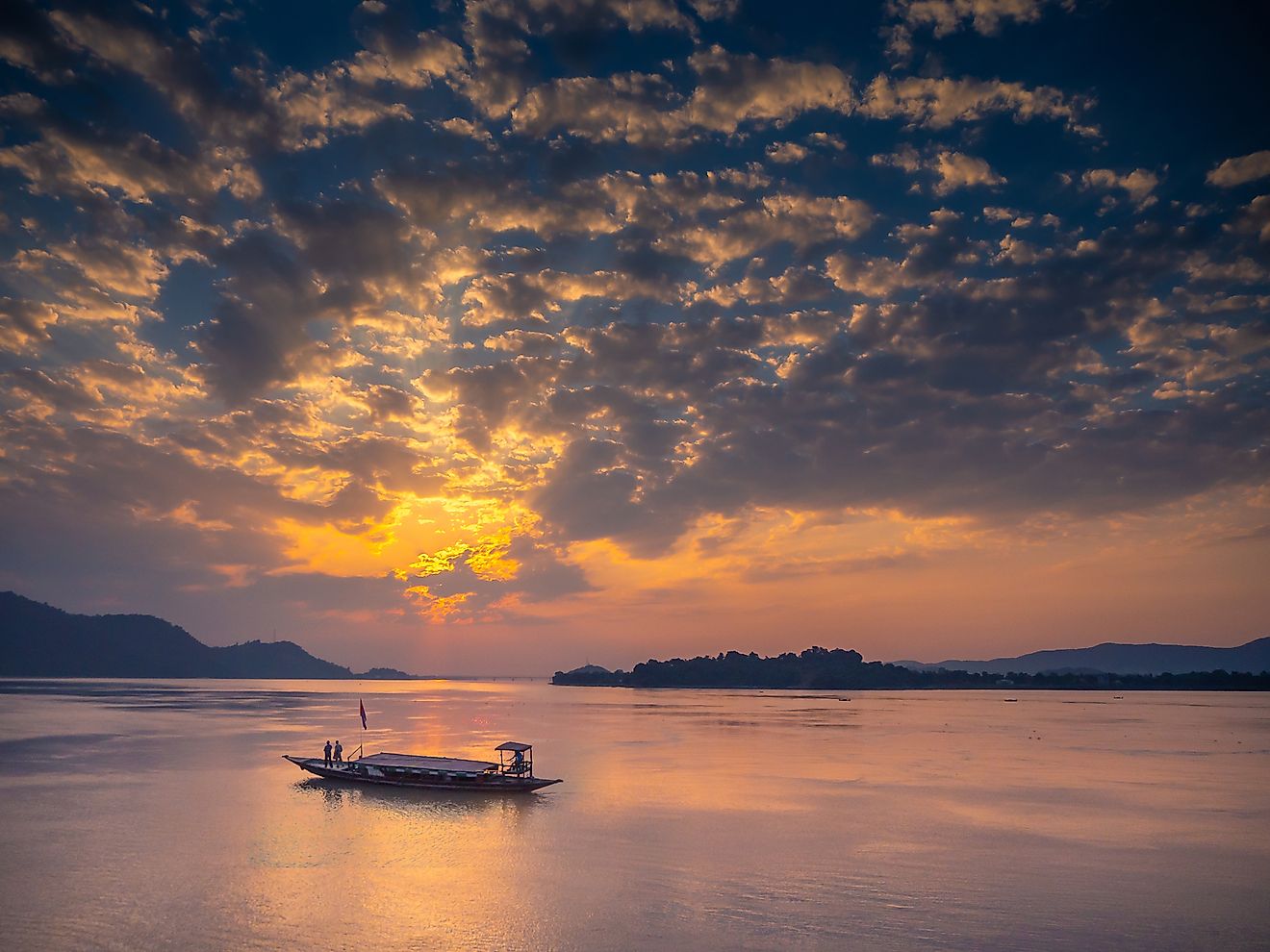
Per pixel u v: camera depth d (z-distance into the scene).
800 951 33.19
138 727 122.88
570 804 62.50
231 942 33.75
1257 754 98.44
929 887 41.50
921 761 91.25
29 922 35.66
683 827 54.59
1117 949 33.69
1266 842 51.09
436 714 173.38
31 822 54.06
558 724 145.88
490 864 45.44
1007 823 56.25
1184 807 62.56
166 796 63.47
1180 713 192.25
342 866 44.56
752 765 86.19
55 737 107.19
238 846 48.47
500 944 33.88
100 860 45.12
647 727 139.88
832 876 43.25
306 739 108.56
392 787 68.12
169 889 40.31
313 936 34.56
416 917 36.81
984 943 34.09
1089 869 44.75
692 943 33.97
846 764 87.44
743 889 41.09
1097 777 78.19
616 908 38.22
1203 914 37.78
